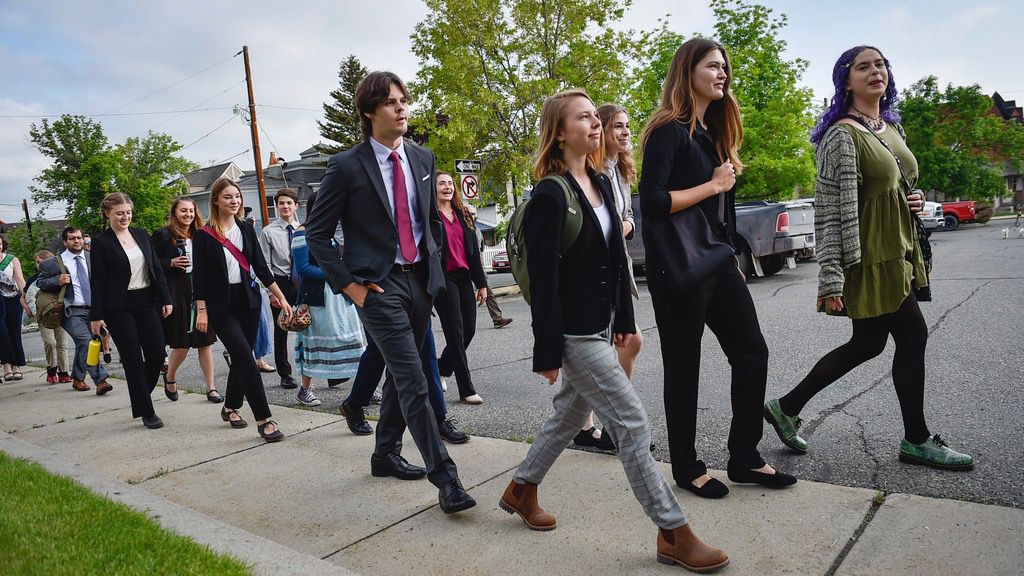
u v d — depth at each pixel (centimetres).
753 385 290
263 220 2748
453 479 304
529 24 1612
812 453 333
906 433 308
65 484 343
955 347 543
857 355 320
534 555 254
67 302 731
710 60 288
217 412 561
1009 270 1035
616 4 1605
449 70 1614
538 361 242
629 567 238
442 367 558
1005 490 268
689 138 288
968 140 3753
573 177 253
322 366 554
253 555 254
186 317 608
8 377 864
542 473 276
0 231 878
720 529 257
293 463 403
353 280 316
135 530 270
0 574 228
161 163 4403
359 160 326
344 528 299
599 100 1597
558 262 242
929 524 243
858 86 310
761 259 1295
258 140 2745
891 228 300
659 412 446
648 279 295
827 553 231
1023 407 376
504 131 1677
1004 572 208
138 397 520
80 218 3747
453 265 510
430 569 252
